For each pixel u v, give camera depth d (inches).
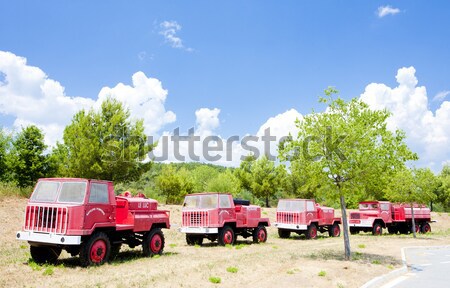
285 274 382.6
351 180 487.8
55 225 386.9
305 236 919.0
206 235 705.0
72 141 1020.5
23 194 904.9
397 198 969.5
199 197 697.0
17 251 518.0
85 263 399.5
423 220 1174.3
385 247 685.9
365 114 496.7
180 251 585.6
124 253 533.3
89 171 1001.5
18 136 1020.5
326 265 437.7
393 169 492.4
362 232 1184.8
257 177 1729.8
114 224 438.0
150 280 339.0
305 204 880.3
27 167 1002.7
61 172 1027.3
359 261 482.9
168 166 1712.6
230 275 369.4
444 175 2400.3
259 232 769.6
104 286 315.9
